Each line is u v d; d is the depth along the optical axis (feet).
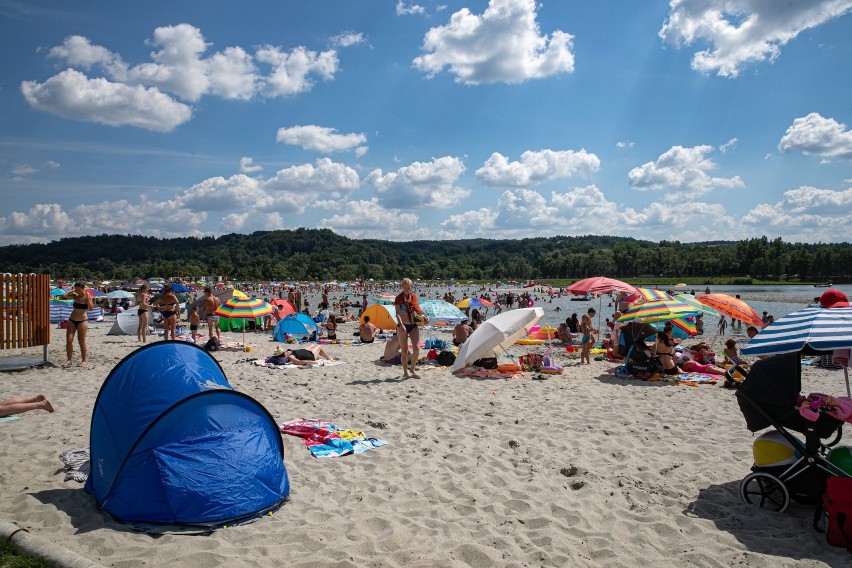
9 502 15.21
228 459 15.08
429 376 38.52
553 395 31.96
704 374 39.65
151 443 14.79
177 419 15.19
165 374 16.22
